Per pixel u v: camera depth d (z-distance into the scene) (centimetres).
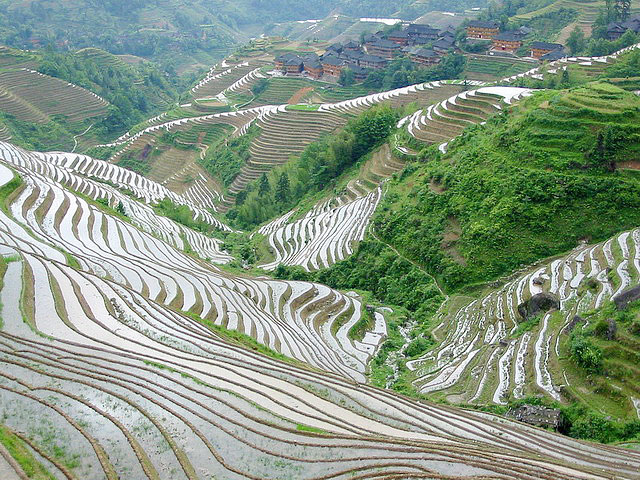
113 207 6069
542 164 4294
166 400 2233
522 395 2678
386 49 12456
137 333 2888
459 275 4034
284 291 4247
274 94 12138
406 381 3084
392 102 9088
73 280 3341
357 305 4116
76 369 2408
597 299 3058
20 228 4181
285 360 3002
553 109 4625
